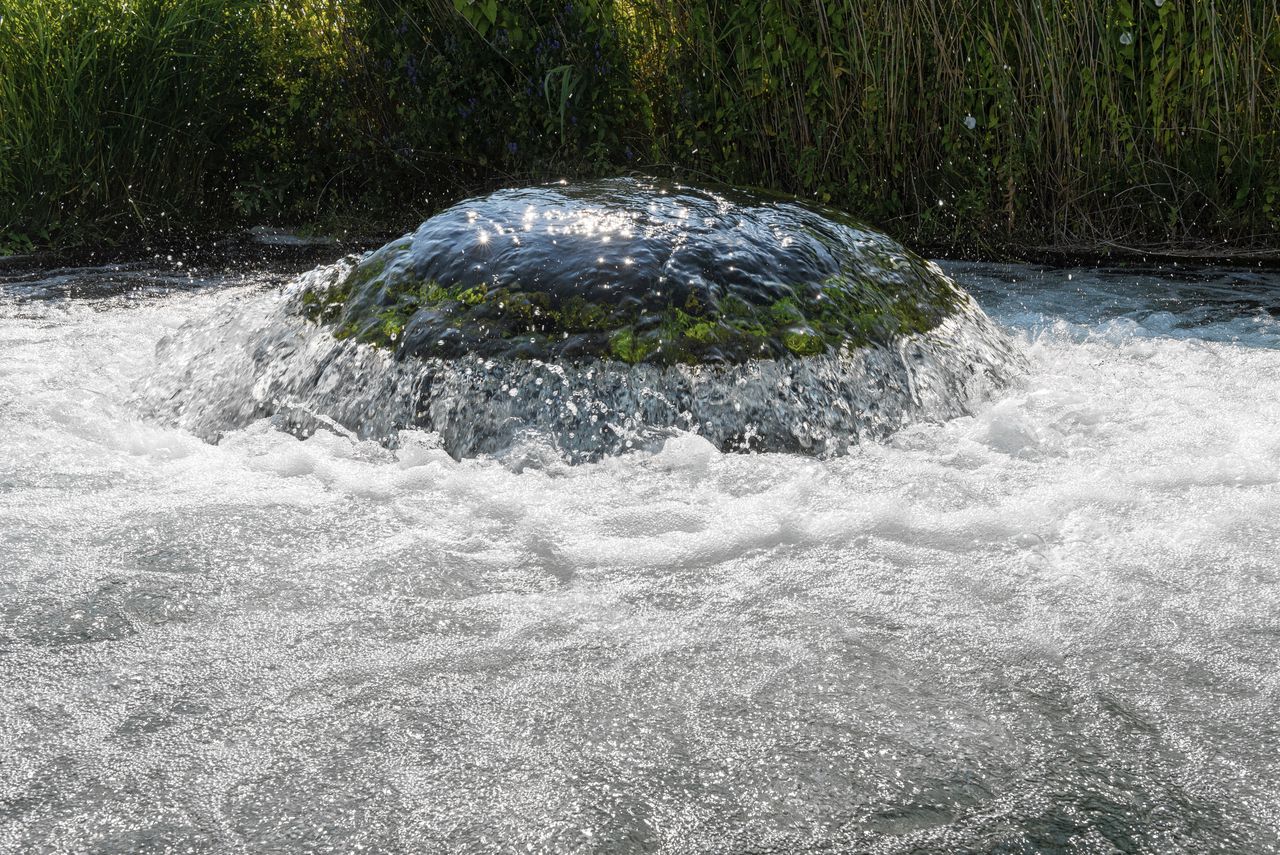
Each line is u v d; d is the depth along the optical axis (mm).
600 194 3959
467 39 7113
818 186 6906
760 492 3064
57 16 6836
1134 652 2273
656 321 3379
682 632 2367
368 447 3373
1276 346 4363
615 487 3092
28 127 6621
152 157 7121
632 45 7164
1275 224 6234
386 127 7539
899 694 2131
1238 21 6148
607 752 1955
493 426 3297
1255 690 2137
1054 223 6605
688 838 1743
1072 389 3871
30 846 1723
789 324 3475
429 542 2787
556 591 2551
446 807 1815
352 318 3635
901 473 3191
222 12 7266
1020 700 2113
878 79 6648
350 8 7340
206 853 1712
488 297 3473
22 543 2750
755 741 1984
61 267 6328
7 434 3482
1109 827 1767
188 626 2383
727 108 6902
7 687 2150
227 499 3047
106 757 1941
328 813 1802
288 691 2146
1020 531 2814
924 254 6570
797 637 2340
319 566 2660
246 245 7031
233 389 3740
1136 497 2977
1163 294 5359
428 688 2158
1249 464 3145
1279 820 1780
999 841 1734
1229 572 2582
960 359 3797
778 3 6629
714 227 3697
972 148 6625
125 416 3789
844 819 1784
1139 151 6422
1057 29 6348
